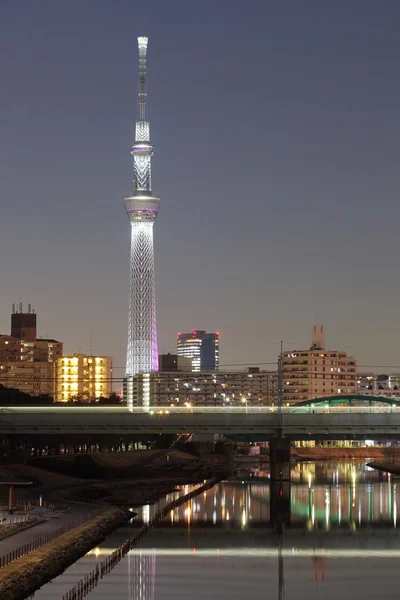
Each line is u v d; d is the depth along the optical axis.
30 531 144.62
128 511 199.38
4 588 104.38
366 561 142.25
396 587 123.88
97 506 190.00
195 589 120.50
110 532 165.00
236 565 137.50
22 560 119.81
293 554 148.00
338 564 139.62
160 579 125.50
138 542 157.38
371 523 189.62
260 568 135.62
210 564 137.62
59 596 110.69
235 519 195.62
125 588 119.44
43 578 116.50
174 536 166.62
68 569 127.19
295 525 185.75
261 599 116.25
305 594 119.31
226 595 117.81
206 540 161.75
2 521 154.00
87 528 152.50
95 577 123.50
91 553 140.50
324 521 193.00
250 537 166.62
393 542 162.12
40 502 185.62
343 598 117.44
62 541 136.75
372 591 121.44
